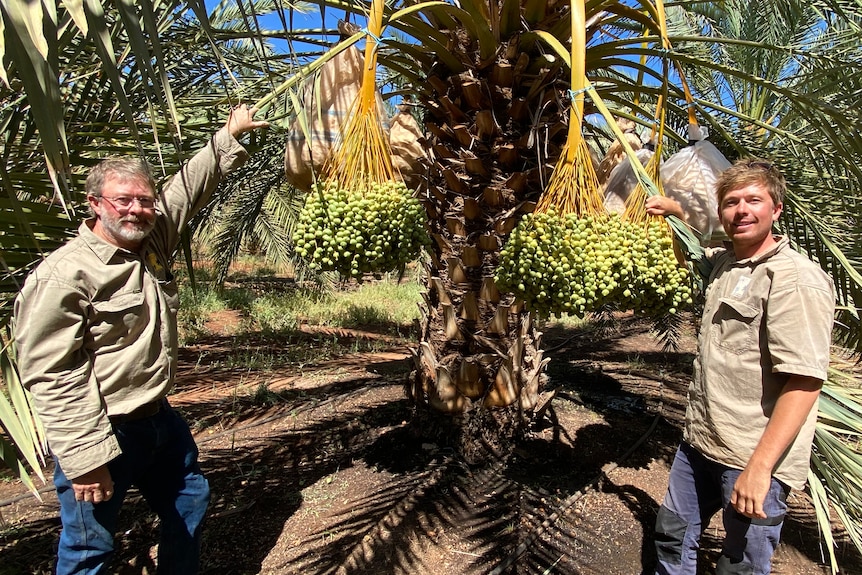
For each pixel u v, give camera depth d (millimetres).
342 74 2086
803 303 1608
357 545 2498
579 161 1742
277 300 8547
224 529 2619
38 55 1042
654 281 1827
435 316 3227
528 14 2570
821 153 3139
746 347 1771
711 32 4719
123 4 1190
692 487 2033
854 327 3004
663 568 2115
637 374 5258
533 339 3422
